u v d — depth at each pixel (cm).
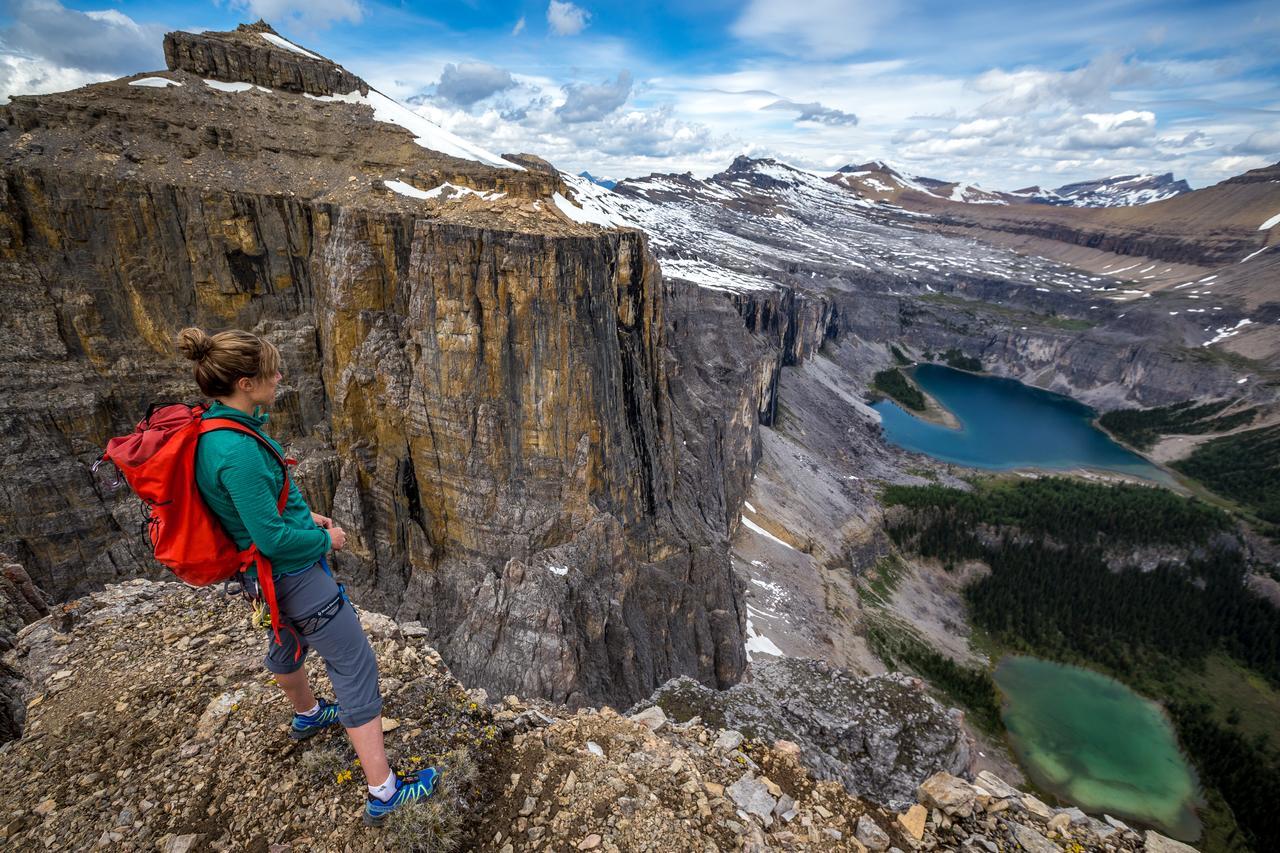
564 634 4250
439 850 625
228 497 498
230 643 973
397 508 5200
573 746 866
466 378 4781
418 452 5066
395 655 949
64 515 4947
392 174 5634
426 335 4791
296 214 5372
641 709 2083
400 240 5047
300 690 706
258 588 558
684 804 804
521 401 4838
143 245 5178
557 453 4922
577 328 4728
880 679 2233
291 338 5419
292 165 5628
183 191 5141
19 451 4788
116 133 5291
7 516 4775
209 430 486
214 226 5222
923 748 1953
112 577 5103
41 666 925
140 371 5241
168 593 1129
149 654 944
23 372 4862
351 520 5219
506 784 758
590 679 4316
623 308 5641
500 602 4347
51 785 714
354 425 5272
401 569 5288
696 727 1048
